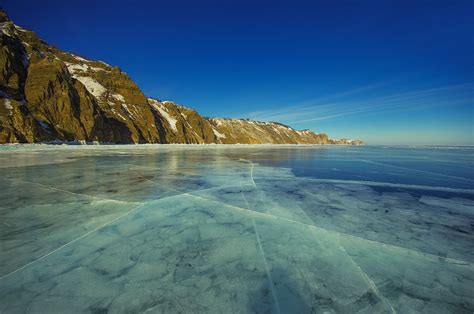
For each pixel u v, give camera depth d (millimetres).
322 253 3072
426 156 20953
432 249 3219
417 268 2768
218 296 2266
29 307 2109
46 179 7543
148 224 3955
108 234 3553
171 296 2260
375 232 3750
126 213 4465
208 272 2641
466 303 2219
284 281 2496
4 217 4188
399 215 4578
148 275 2576
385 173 9961
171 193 5980
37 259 2850
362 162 14758
